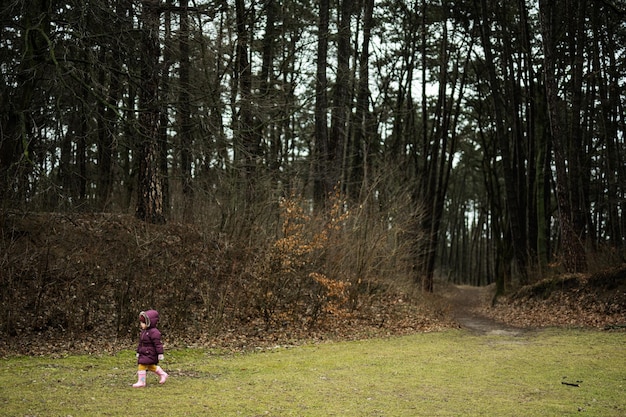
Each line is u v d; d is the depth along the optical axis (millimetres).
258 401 7379
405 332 16078
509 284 29344
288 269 15328
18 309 11742
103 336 12125
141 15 15227
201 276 14156
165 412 6641
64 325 12211
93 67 14906
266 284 14961
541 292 22125
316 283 16234
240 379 8914
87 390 7727
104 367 9602
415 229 24922
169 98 16109
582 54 22797
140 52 15305
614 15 25359
